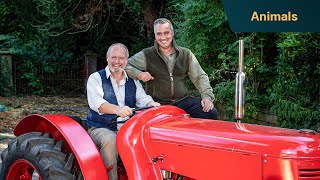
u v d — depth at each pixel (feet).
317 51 21.76
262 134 9.84
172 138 10.82
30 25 61.11
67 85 59.72
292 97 22.95
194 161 10.39
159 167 10.98
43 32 60.18
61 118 12.51
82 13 56.80
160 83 14.87
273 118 24.41
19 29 67.05
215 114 14.28
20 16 62.39
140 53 14.97
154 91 14.98
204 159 10.23
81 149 11.57
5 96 55.67
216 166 10.02
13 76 57.36
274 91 23.88
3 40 65.31
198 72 15.20
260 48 26.94
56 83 59.52
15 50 57.77
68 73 59.88
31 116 12.98
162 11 52.06
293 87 22.58
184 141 10.57
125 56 13.47
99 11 56.59
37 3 59.00
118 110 12.51
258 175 9.39
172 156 10.78
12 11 64.59
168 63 14.87
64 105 49.52
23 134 13.21
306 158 9.09
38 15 61.21
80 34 60.64
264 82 26.40
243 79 11.25
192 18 28.40
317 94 22.06
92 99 13.24
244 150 9.59
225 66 27.02
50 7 56.95
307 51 21.79
